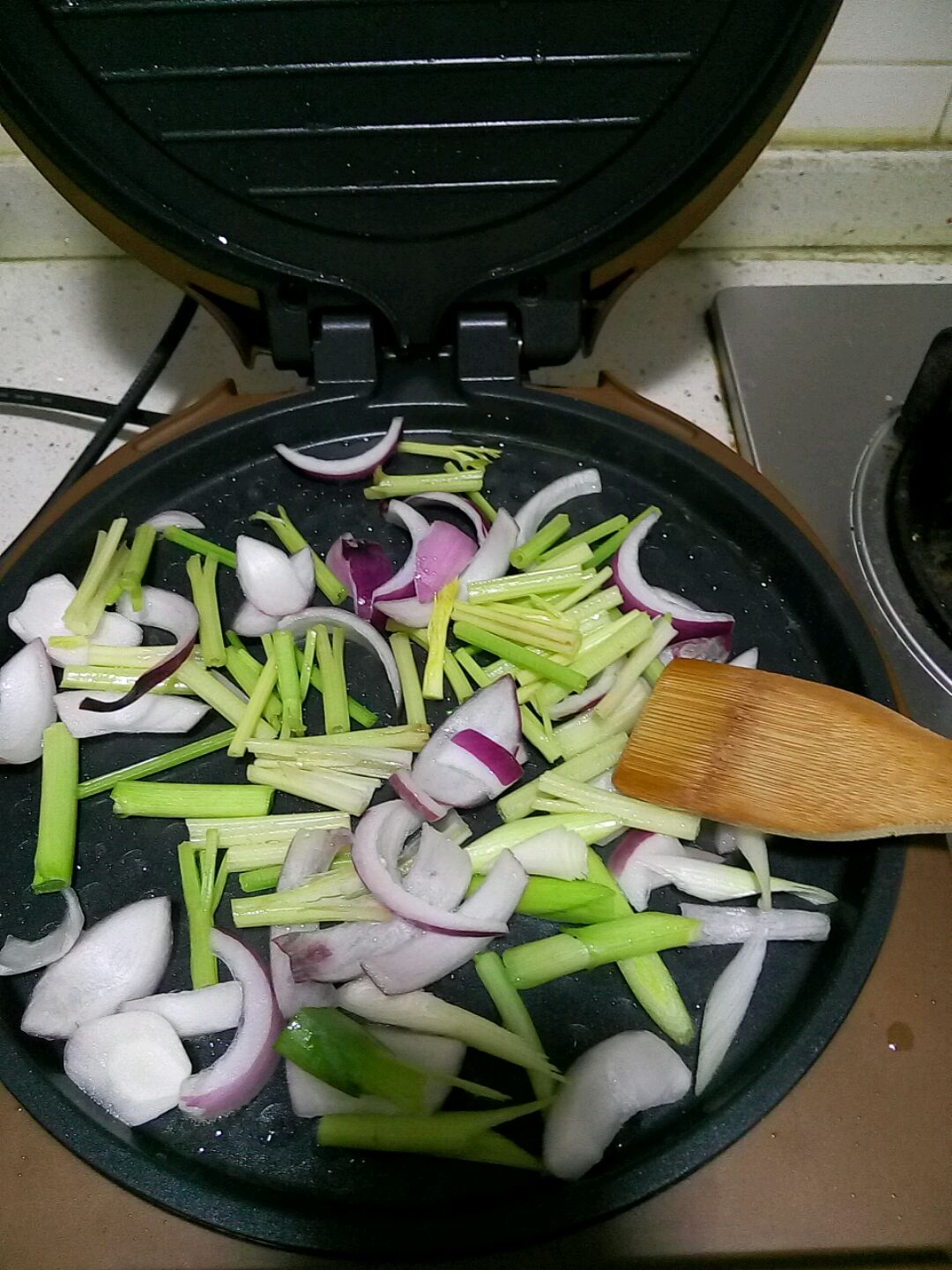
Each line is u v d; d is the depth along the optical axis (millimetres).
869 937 300
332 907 319
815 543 379
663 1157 270
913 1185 270
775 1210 267
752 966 315
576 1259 260
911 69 472
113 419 452
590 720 370
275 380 511
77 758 351
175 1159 289
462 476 410
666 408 466
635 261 372
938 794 308
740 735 333
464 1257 259
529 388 410
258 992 308
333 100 323
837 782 318
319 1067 292
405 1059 299
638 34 308
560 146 336
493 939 329
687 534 405
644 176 344
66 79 311
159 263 364
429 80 320
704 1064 301
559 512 416
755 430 467
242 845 340
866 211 534
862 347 499
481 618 377
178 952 326
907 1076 285
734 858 344
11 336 522
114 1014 305
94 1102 294
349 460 414
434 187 345
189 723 365
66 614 364
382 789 360
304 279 369
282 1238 259
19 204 514
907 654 398
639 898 333
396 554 405
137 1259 262
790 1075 280
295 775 348
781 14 299
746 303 518
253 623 385
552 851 329
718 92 320
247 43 308
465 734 344
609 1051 297
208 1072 295
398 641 383
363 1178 285
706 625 372
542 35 309
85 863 339
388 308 382
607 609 387
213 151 334
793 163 510
